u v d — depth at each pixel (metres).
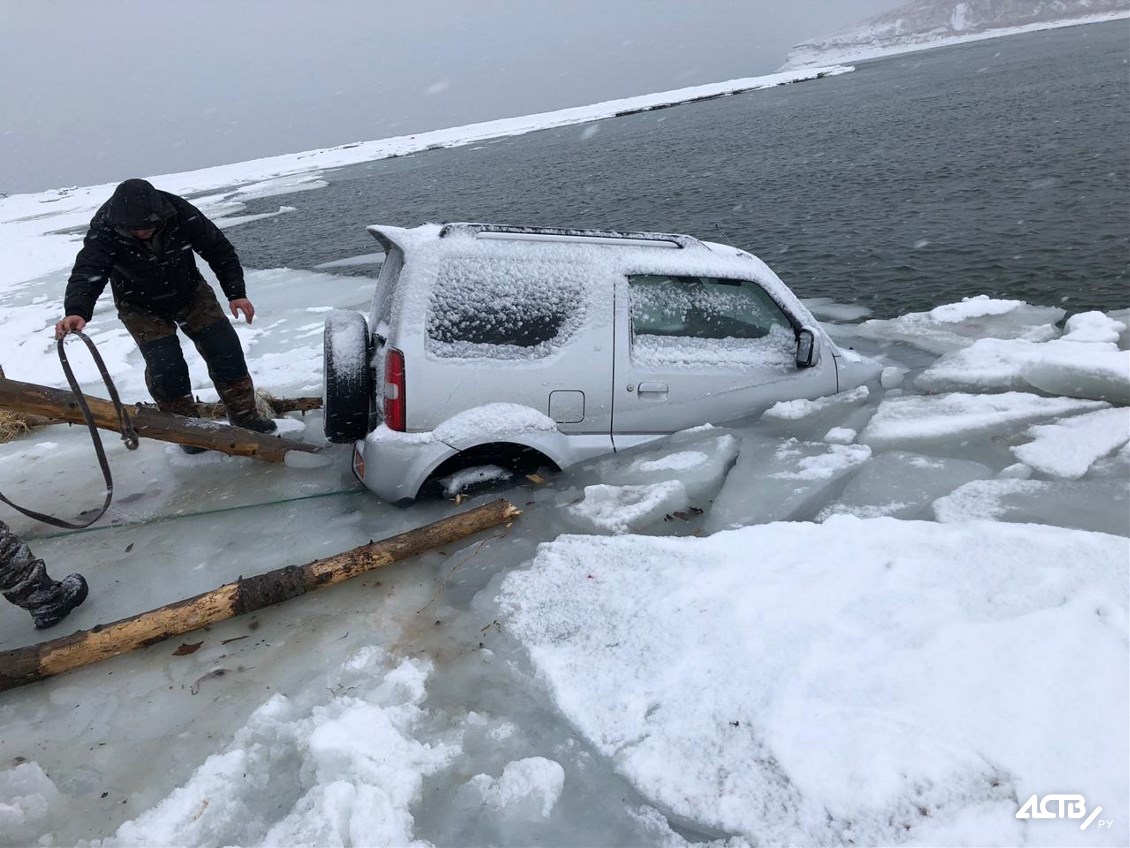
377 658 3.27
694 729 2.73
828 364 5.26
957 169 17.48
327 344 4.55
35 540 4.53
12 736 2.98
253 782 2.66
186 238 5.06
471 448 4.36
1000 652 2.79
